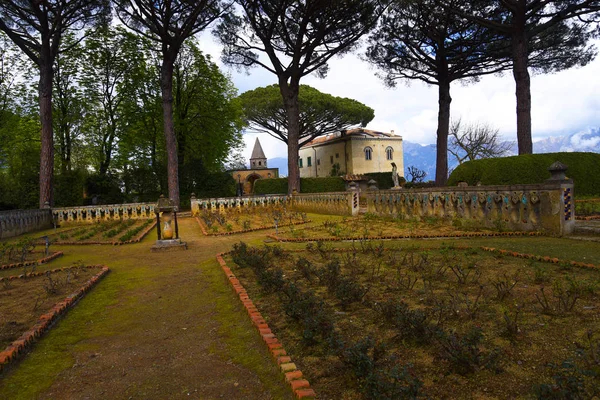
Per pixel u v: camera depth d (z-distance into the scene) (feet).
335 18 89.35
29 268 28.37
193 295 19.81
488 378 9.39
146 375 11.25
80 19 79.66
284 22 93.45
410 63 103.14
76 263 29.53
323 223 52.08
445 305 14.43
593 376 8.82
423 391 8.93
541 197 32.01
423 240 33.24
